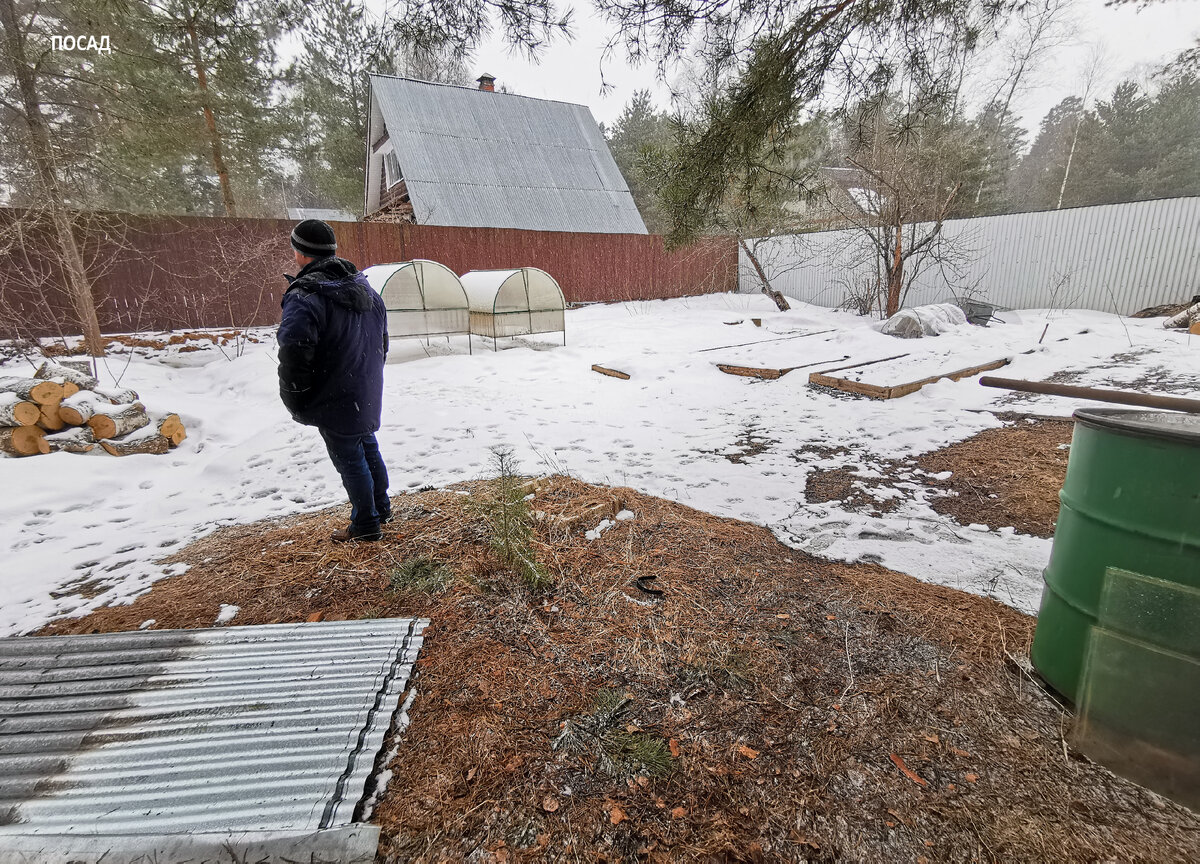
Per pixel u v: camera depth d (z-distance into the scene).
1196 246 10.05
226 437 5.45
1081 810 1.42
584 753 1.62
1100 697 1.53
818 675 1.95
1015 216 12.07
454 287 8.96
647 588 2.49
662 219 5.14
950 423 5.04
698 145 4.45
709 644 2.12
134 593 2.64
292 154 17.25
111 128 8.88
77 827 1.36
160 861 1.28
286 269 11.50
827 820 1.41
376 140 18.30
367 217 20.77
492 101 18.25
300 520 3.40
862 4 3.61
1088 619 1.65
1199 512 1.36
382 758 1.62
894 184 11.41
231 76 11.80
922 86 4.21
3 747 1.64
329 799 1.46
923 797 1.47
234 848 1.30
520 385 6.91
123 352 8.80
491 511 3.05
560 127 18.83
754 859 1.32
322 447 4.74
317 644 2.13
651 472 4.09
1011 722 1.71
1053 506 3.36
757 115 4.08
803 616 2.30
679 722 1.75
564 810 1.45
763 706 1.81
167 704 1.82
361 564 2.74
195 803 1.44
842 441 4.73
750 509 3.46
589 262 15.45
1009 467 3.97
